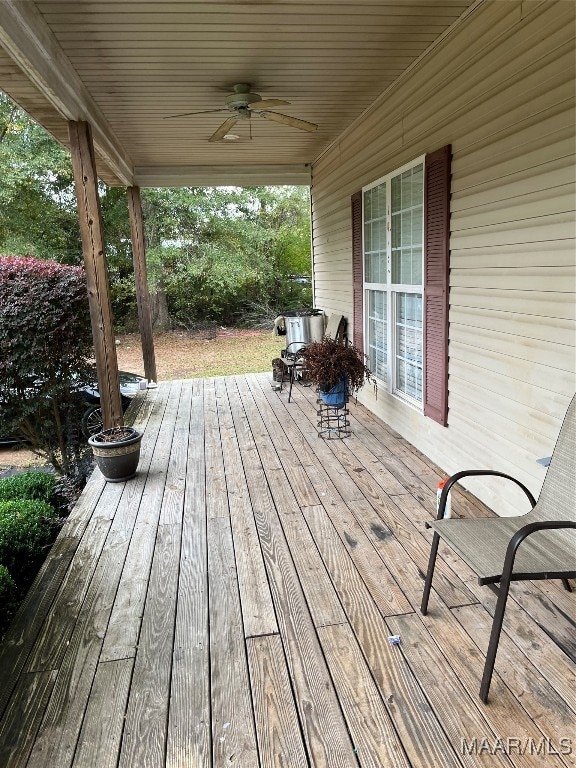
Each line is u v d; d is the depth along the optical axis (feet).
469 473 7.30
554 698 5.74
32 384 16.25
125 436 12.91
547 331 8.32
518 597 7.53
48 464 18.74
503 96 9.04
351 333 19.47
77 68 11.68
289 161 23.84
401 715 5.60
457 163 10.80
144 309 23.43
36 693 6.10
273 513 10.57
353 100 15.03
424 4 9.45
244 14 9.46
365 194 17.08
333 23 10.01
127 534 9.92
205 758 5.21
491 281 9.82
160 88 13.12
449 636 6.79
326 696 5.90
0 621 8.20
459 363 11.33
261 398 20.79
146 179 23.44
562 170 7.70
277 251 49.47
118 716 5.74
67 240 43.50
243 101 12.50
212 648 6.74
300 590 7.91
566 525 5.53
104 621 7.36
